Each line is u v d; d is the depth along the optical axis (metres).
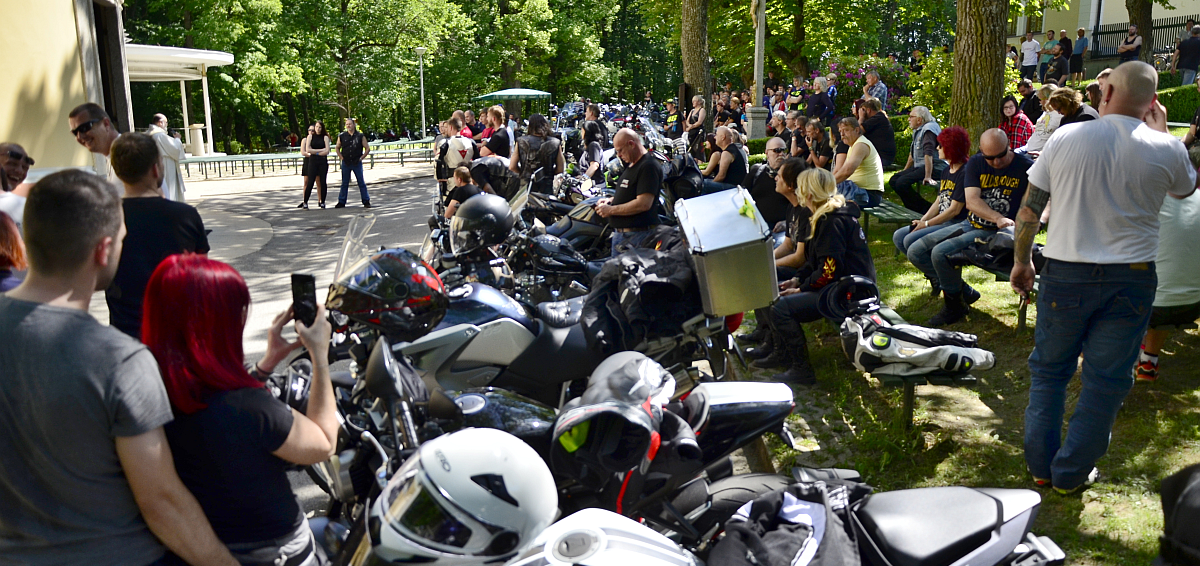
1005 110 9.85
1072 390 4.41
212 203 15.90
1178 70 20.14
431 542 1.88
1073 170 3.16
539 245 5.81
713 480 3.05
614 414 2.42
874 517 2.24
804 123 12.56
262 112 45.12
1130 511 3.29
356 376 3.21
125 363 1.79
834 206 4.64
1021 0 16.34
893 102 18.05
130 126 13.21
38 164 10.09
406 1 38.19
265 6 34.50
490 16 43.56
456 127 14.30
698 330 3.88
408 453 2.47
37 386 1.75
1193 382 4.33
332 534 2.62
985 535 2.18
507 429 2.72
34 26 9.91
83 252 1.86
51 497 1.82
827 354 5.39
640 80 61.69
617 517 2.18
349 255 3.32
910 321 5.85
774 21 29.22
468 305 3.71
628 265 3.83
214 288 1.92
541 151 10.37
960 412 4.37
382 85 38.94
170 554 2.01
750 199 3.92
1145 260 3.11
